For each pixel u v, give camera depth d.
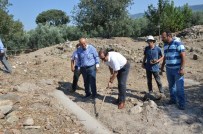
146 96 4.94
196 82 6.18
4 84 5.39
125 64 4.47
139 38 12.93
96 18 13.30
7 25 11.41
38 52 9.86
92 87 4.94
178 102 4.64
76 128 3.84
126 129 3.98
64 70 7.06
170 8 14.34
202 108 4.60
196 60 8.46
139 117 4.28
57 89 5.36
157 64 5.09
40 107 4.30
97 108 4.58
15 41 15.94
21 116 3.92
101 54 4.33
